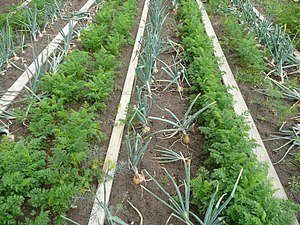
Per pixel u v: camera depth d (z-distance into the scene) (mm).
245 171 1516
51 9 3133
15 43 2830
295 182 1748
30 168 1575
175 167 1815
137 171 1681
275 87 2494
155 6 2883
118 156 1838
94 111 2131
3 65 2523
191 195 1639
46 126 1880
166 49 2756
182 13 3277
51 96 2150
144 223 1525
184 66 2617
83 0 3719
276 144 1999
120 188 1667
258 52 2596
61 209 1486
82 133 1751
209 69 2287
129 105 2109
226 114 1844
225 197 1497
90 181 1657
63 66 2287
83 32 2744
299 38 2984
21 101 2193
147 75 2223
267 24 2908
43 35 2975
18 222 1399
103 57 2451
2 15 2984
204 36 2734
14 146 1661
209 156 1817
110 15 3096
